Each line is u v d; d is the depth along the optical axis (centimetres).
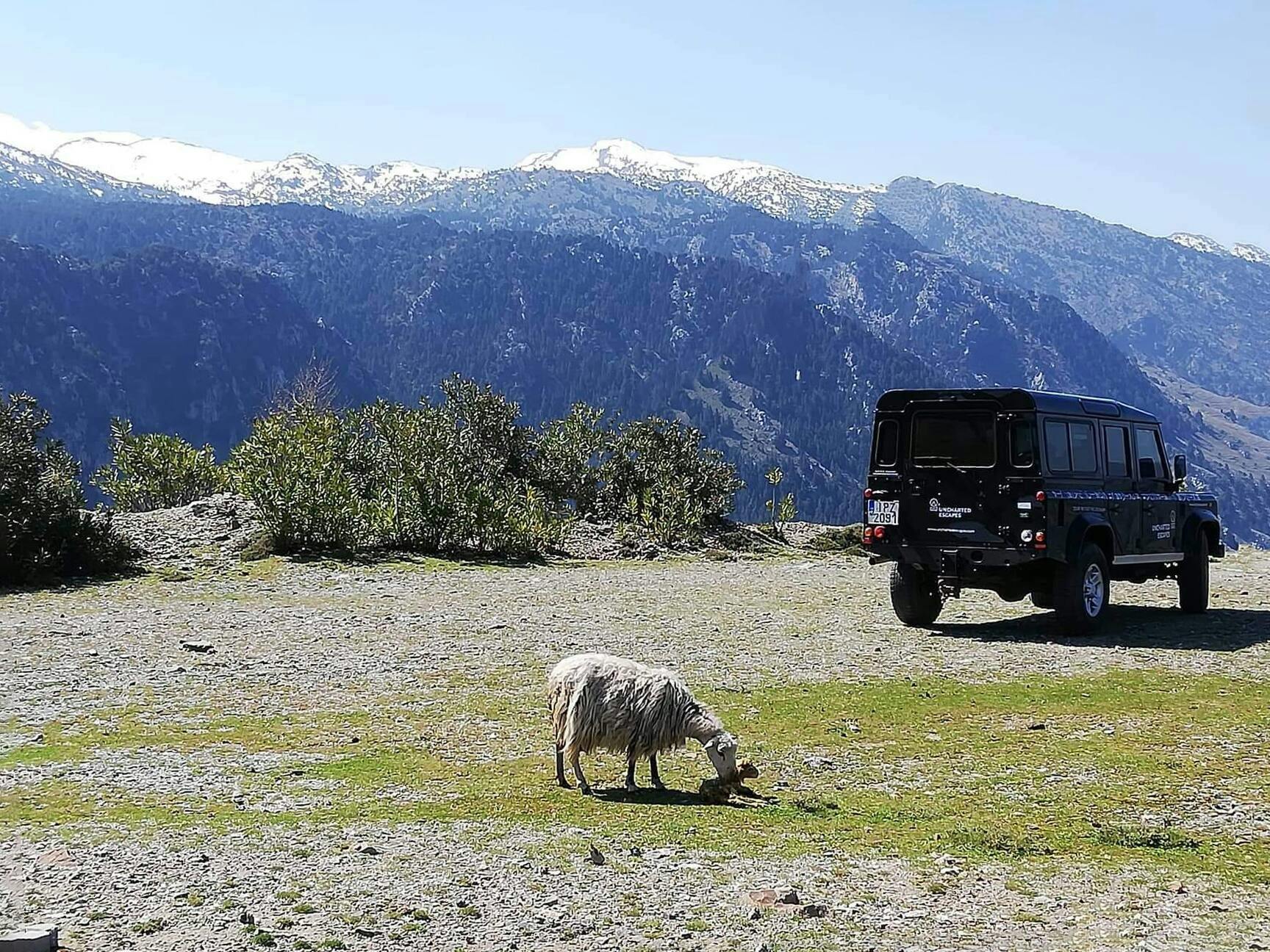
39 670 1377
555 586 2269
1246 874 737
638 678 909
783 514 3494
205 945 607
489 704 1230
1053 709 1218
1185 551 1933
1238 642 1638
